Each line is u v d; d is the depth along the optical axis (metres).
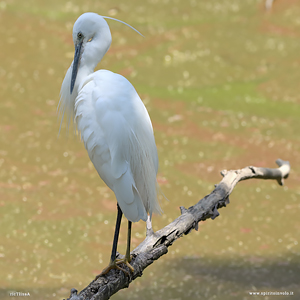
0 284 6.48
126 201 4.04
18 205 8.38
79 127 4.41
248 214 8.41
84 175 9.46
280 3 18.69
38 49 15.02
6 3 17.81
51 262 7.02
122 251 7.27
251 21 17.67
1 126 11.06
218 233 7.88
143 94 13.03
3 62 14.15
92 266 6.96
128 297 6.42
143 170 4.21
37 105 12.13
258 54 15.52
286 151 10.47
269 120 11.89
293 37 16.55
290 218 8.28
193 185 9.17
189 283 6.71
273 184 9.41
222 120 11.82
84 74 5.00
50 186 9.02
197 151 10.41
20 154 10.04
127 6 18.59
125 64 14.70
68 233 7.71
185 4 19.06
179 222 4.47
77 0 18.70
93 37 5.02
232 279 6.79
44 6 17.91
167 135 11.05
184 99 12.87
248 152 10.41
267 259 7.25
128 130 4.12
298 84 13.76
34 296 6.28
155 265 7.11
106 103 4.19
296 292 6.48
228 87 13.66
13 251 7.20
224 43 16.11
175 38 16.34
